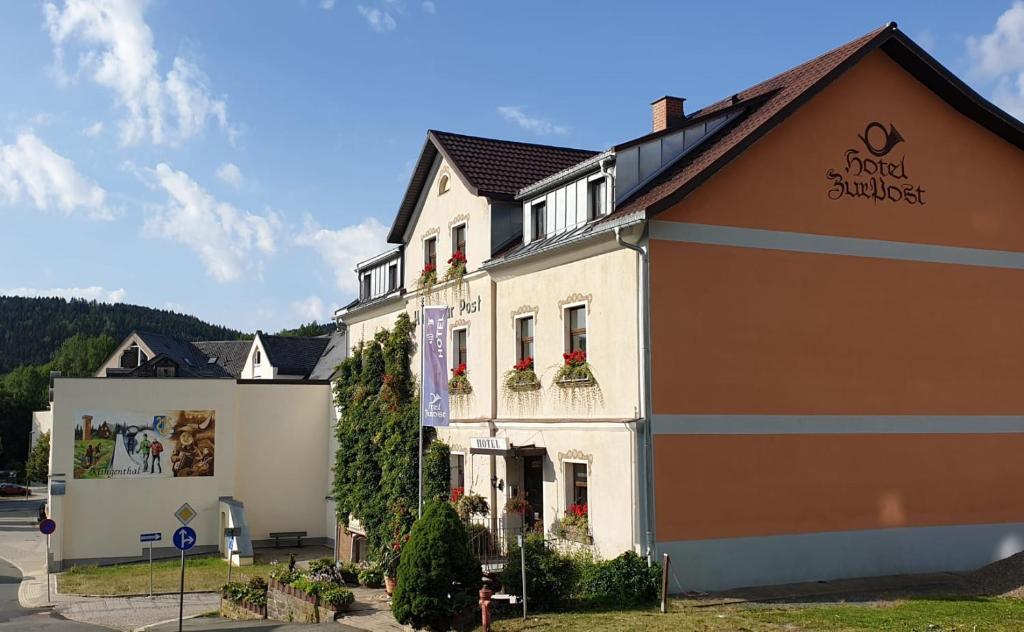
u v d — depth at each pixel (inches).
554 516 872.9
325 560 1076.5
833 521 820.6
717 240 797.2
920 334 882.8
